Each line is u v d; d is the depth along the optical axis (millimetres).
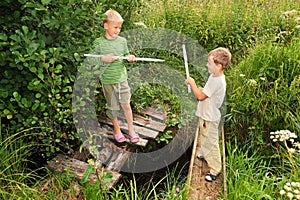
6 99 3469
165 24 5555
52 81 3449
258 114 4410
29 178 3510
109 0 4211
